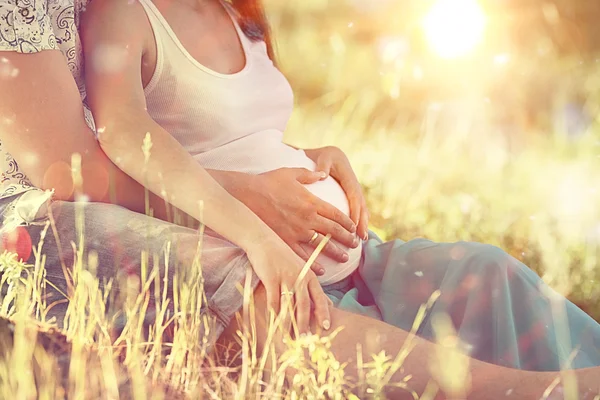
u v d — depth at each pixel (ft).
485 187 15.79
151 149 7.74
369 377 6.73
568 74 23.02
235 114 8.86
